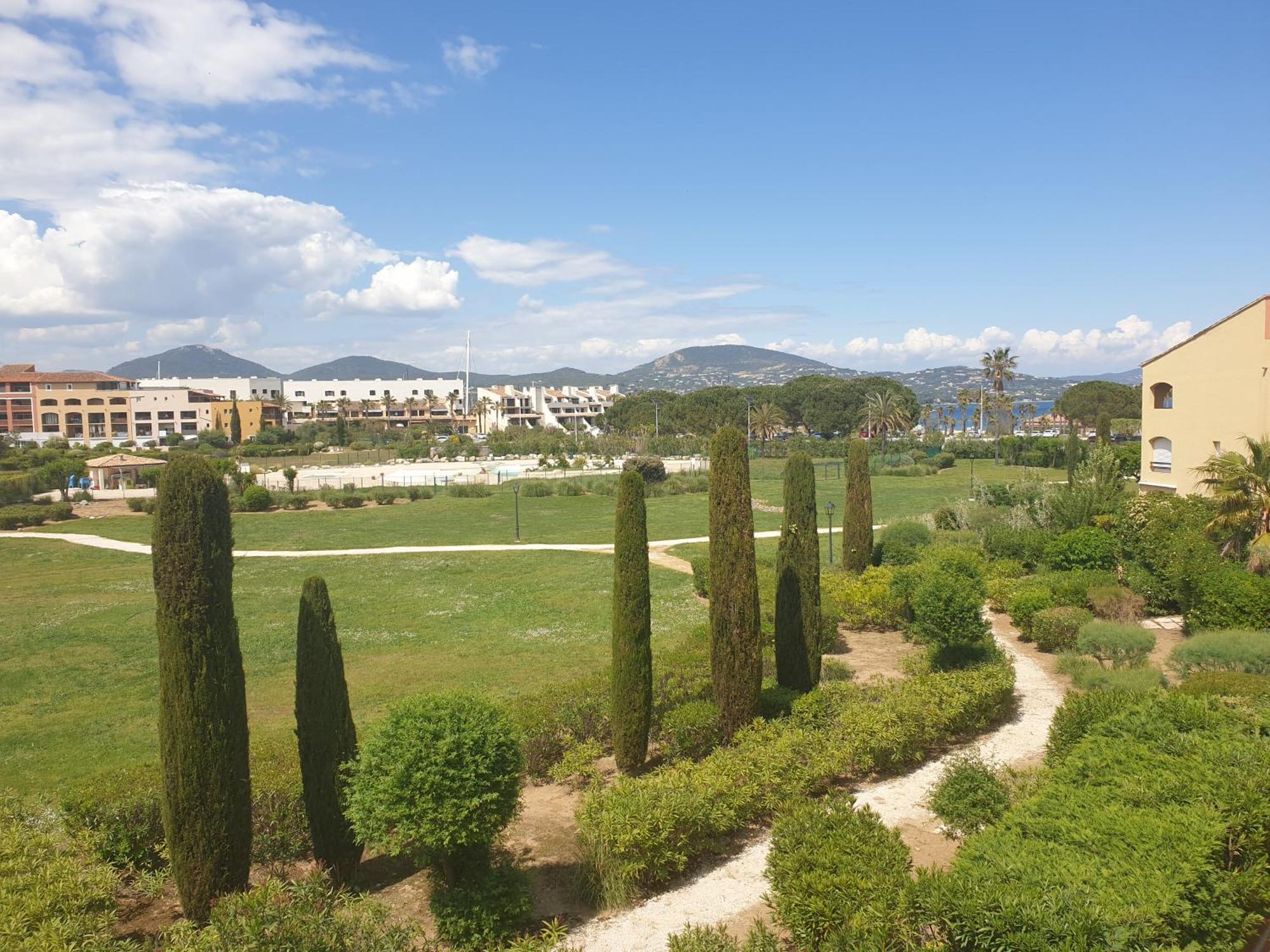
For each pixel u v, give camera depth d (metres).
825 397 118.00
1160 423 28.45
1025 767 12.22
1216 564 19.08
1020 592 21.42
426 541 42.12
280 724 16.17
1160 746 9.37
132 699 18.09
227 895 8.49
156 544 8.54
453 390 161.88
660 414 125.12
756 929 7.55
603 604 26.72
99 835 9.48
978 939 6.28
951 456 77.06
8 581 32.94
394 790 8.32
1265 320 23.75
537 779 12.77
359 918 7.86
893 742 12.16
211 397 129.50
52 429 116.94
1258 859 7.53
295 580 31.91
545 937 7.99
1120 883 6.61
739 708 13.18
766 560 28.94
